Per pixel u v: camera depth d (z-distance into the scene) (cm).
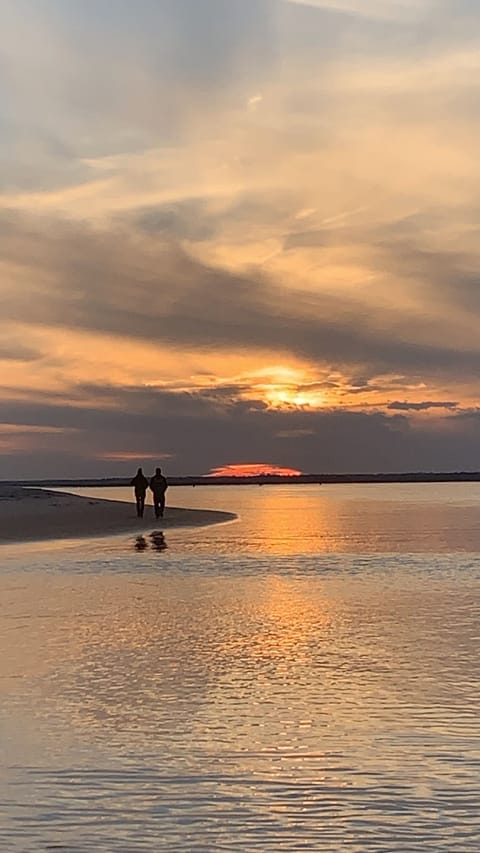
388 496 11812
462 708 1028
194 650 1357
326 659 1291
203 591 2016
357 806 754
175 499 10619
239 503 8781
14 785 804
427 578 2259
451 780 808
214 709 1035
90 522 4378
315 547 3183
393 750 889
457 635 1467
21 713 1022
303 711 1024
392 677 1177
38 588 2064
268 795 779
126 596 1933
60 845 686
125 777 821
